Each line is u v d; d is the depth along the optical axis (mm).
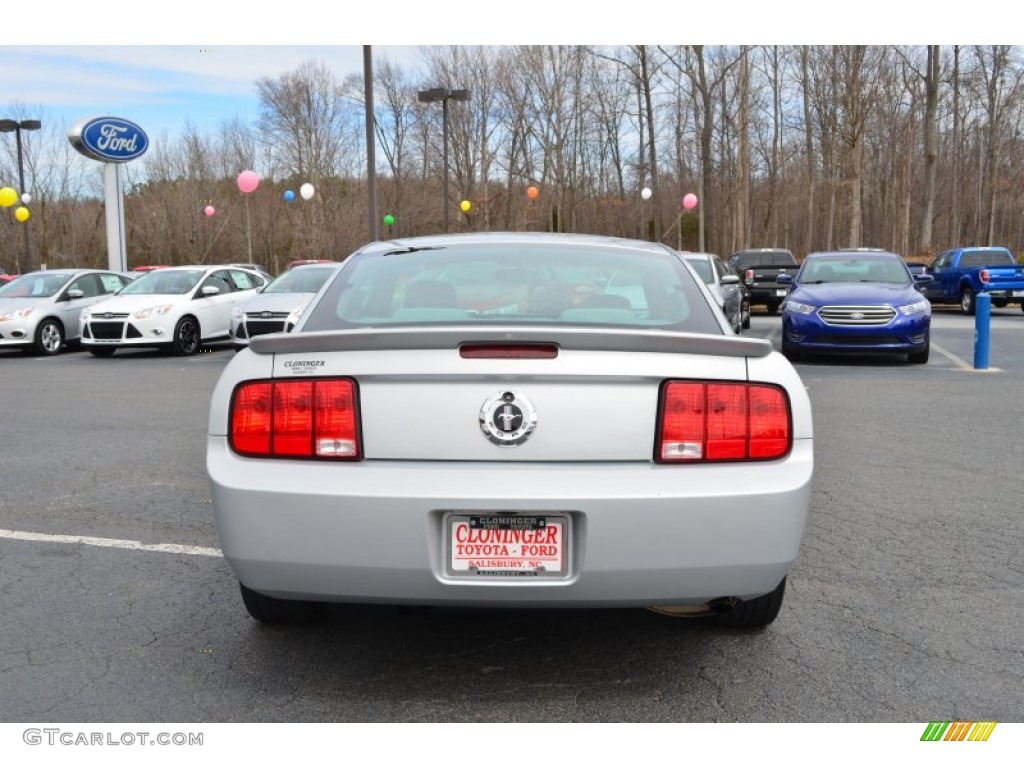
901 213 48844
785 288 23734
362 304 3453
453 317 3332
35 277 17281
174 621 3674
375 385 2777
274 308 13609
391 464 2760
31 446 7316
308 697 3033
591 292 3488
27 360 15281
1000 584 4055
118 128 24000
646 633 3561
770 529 2768
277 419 2820
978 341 11922
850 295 12602
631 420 2760
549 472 2717
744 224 43312
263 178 62219
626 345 2748
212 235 56594
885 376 11312
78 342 16938
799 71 48219
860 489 5746
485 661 3311
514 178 56594
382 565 2715
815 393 9883
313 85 61812
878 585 4051
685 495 2707
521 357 2732
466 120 55531
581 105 52125
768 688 3086
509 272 3621
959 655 3330
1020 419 8242
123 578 4176
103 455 6938
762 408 2832
